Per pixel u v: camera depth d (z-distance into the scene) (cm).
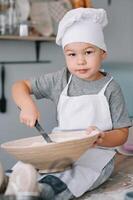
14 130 266
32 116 117
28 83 142
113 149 144
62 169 114
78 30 126
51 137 126
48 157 106
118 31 309
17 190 85
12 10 240
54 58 284
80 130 130
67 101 136
